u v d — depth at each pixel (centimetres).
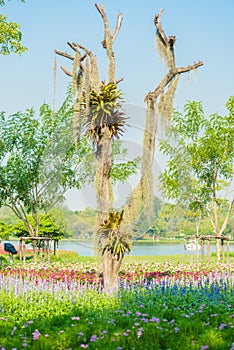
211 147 2234
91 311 913
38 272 1630
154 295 1034
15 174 2097
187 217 2477
